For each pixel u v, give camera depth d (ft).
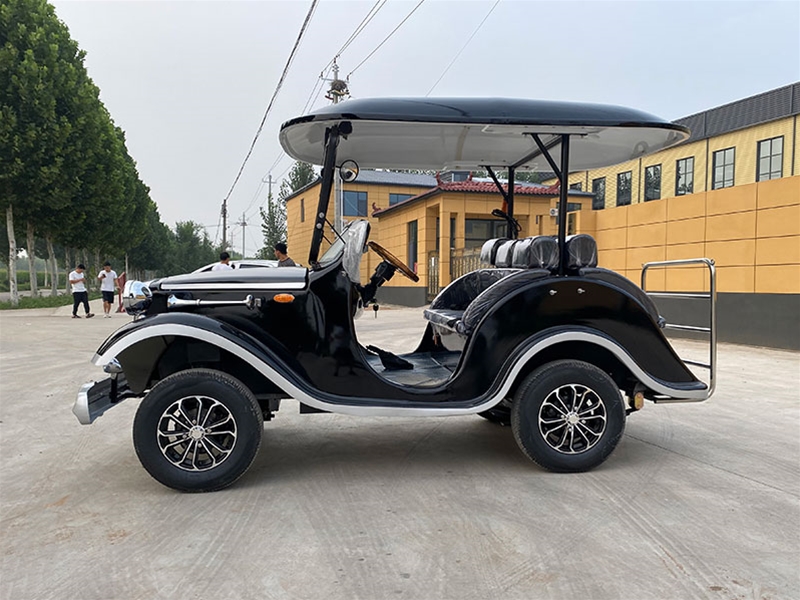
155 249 182.29
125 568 9.21
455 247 62.69
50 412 19.44
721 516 11.13
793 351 32.60
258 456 14.99
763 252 34.14
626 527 10.65
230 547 9.91
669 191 80.28
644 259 41.65
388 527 10.68
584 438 13.56
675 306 39.37
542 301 13.43
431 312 17.97
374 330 42.83
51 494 12.32
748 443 15.99
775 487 12.65
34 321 52.47
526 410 13.21
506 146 15.43
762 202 34.17
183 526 10.74
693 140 76.64
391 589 8.60
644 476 13.37
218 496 12.21
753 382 24.34
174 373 12.82
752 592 8.48
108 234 103.65
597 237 45.80
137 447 12.07
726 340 36.17
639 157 16.37
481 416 19.33
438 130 13.82
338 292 12.98
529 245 14.08
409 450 15.52
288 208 93.25
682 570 9.12
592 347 14.11
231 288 12.96
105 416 19.06
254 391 13.26
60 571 9.13
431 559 9.48
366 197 86.33
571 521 10.90
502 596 8.41
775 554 9.63
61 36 71.31
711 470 13.76
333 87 60.95
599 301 13.67
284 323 12.92
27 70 61.57
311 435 17.01
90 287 142.61
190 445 12.30
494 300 13.46
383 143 15.10
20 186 63.93
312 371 12.95
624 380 14.43
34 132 61.67
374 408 12.76
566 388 13.38
